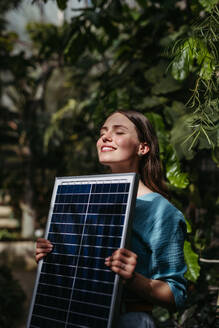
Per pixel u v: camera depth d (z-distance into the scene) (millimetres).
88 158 6773
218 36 1926
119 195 1499
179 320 2646
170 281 1497
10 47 8648
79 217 1584
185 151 2416
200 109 2029
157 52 3490
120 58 3854
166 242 1540
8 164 12805
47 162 10773
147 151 1793
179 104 2834
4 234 11039
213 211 2891
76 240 1548
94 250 1476
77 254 1518
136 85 3365
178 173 2451
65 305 1466
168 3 3143
